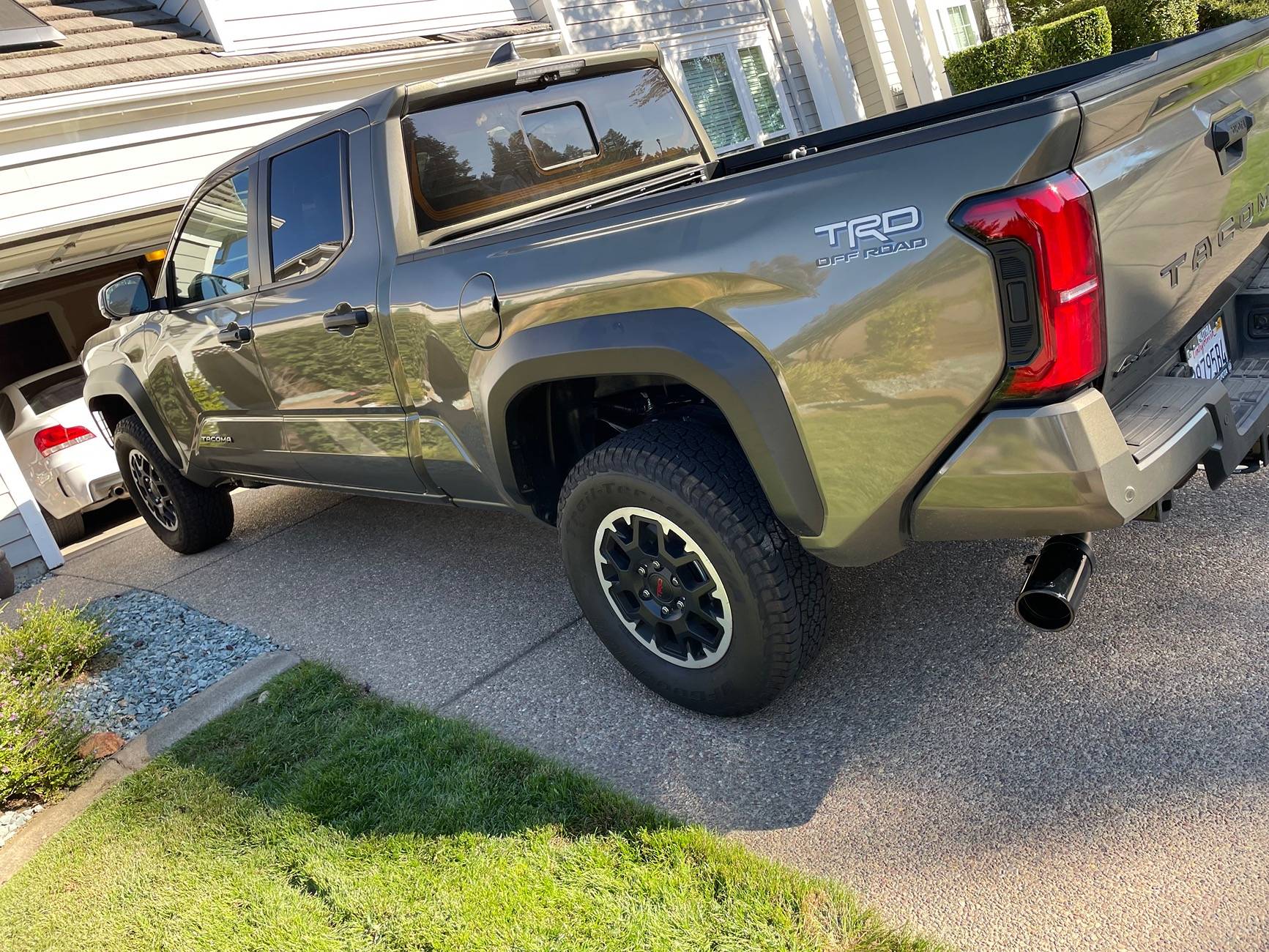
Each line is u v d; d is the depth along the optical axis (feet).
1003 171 5.25
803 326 6.25
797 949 5.69
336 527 16.83
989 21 52.21
